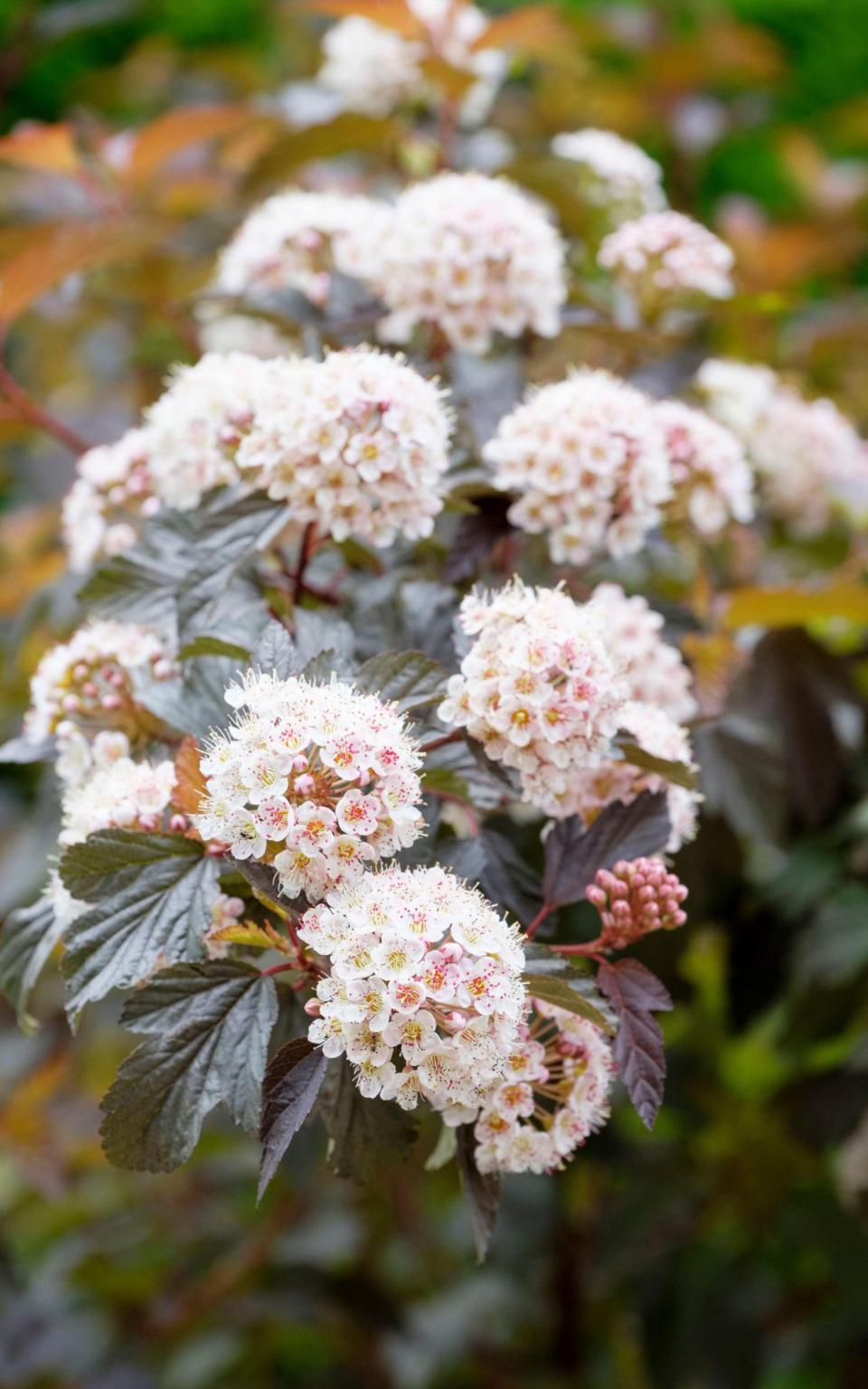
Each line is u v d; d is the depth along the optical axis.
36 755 0.67
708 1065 0.95
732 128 1.29
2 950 0.65
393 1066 0.57
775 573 0.90
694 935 0.81
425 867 0.63
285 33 1.32
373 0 0.90
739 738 0.78
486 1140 0.59
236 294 0.80
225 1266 1.08
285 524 0.66
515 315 0.76
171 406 0.69
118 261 0.95
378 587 0.70
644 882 0.61
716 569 0.87
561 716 0.61
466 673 0.61
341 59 0.95
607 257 0.83
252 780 0.58
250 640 0.66
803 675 0.81
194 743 0.61
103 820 0.62
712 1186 0.96
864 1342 1.01
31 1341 1.07
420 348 0.82
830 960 0.87
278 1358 1.18
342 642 0.65
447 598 0.69
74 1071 1.08
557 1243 1.04
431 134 0.98
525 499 0.69
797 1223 0.94
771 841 0.77
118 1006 1.00
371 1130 0.61
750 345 1.06
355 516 0.66
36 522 1.01
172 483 0.70
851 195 1.27
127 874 0.60
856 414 1.12
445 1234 1.16
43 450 1.15
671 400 0.83
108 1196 1.15
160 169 1.07
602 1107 0.62
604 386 0.70
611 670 0.61
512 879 0.65
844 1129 0.90
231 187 1.07
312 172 0.99
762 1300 0.98
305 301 0.77
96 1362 1.06
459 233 0.74
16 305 0.85
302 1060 0.58
